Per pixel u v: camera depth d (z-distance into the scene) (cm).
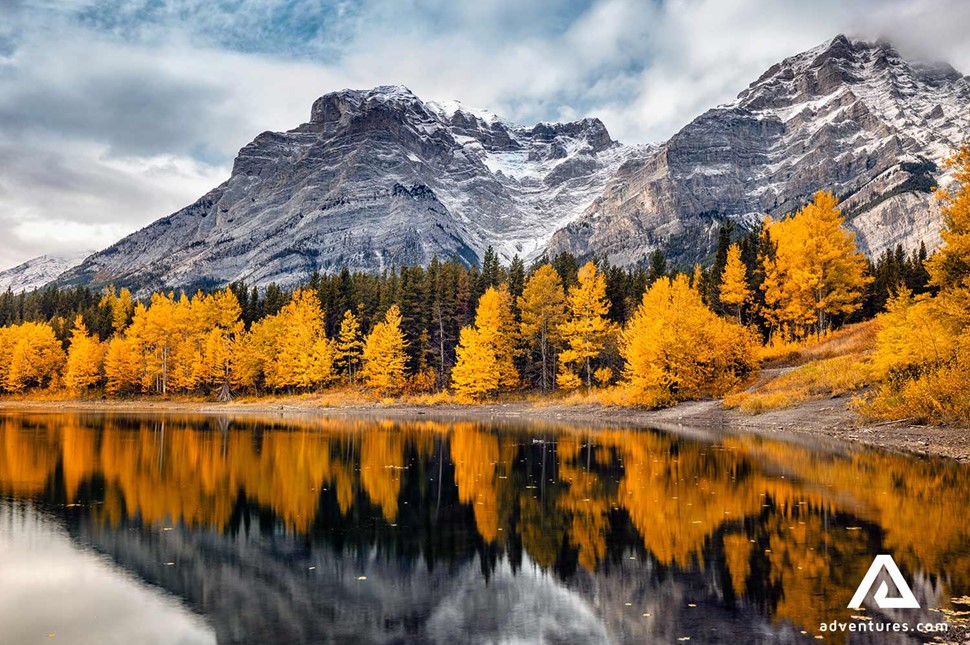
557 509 1753
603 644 896
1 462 2733
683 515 1619
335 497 1967
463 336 7088
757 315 6538
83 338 9138
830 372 4134
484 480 2236
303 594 1131
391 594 1123
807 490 1844
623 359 6769
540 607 1048
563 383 6562
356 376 8256
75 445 3366
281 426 4716
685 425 4256
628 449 2981
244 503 1889
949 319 2855
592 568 1233
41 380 9612
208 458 2855
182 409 7431
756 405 4184
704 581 1132
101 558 1351
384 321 8450
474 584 1170
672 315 5097
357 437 3819
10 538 1503
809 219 5172
